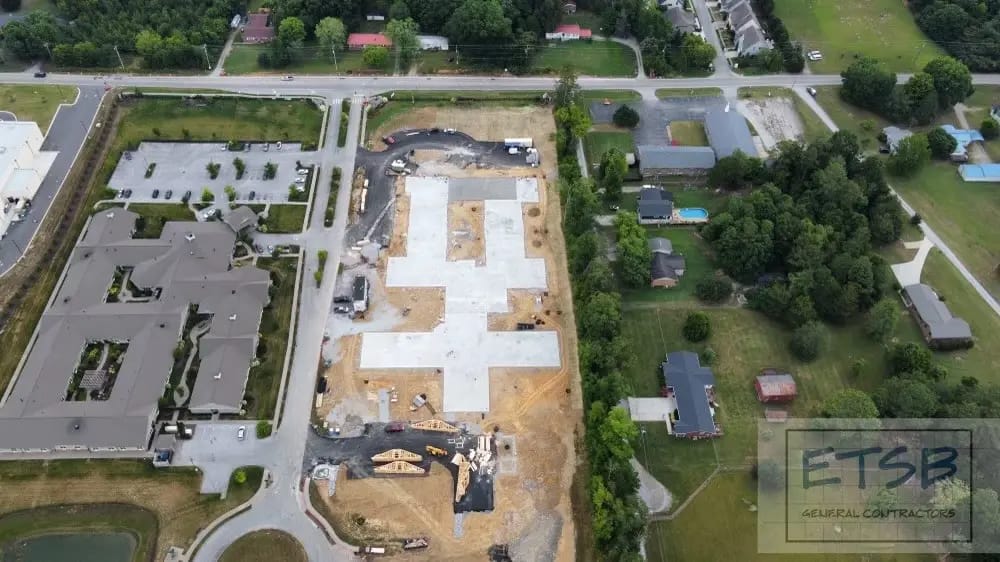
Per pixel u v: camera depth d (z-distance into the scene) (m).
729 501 113.25
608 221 154.25
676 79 190.00
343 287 140.12
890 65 194.88
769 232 141.00
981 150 172.50
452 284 141.50
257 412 121.44
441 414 122.38
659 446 119.38
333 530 108.50
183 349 127.25
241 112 173.38
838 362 131.00
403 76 186.25
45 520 108.62
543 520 110.38
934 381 122.00
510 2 195.25
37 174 152.38
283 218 151.50
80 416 115.25
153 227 148.00
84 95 175.62
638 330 134.75
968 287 143.62
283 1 196.88
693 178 163.75
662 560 106.75
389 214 153.88
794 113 182.00
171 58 182.12
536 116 177.50
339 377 126.69
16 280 137.12
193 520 109.06
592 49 197.88
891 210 150.50
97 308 130.62
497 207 156.62
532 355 130.88
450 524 109.69
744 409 124.19
